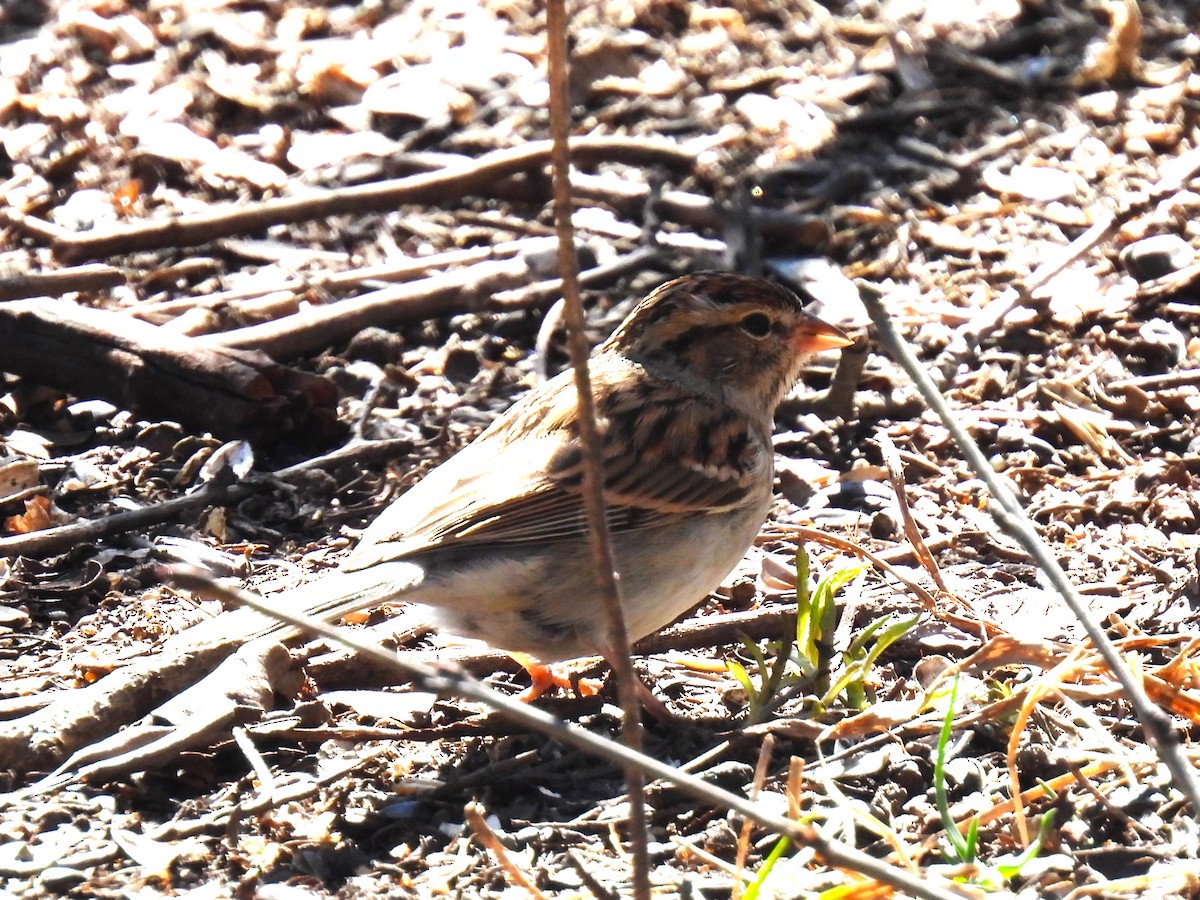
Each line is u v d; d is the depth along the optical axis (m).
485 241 14.34
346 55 16.94
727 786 7.64
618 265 13.61
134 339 11.69
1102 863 6.96
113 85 16.64
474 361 12.78
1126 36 16.08
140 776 7.68
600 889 6.23
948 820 6.81
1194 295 13.06
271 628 7.71
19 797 7.44
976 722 7.88
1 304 11.99
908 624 8.12
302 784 7.64
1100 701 8.20
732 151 15.39
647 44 17.09
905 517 9.01
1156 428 11.57
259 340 12.46
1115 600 9.39
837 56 16.84
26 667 8.77
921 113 15.80
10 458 11.30
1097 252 13.63
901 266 13.70
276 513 10.76
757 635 9.13
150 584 9.78
